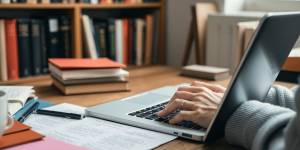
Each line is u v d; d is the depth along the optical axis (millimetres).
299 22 897
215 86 1098
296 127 648
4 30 1821
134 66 2268
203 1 2367
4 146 774
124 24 2240
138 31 2303
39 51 1938
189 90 1046
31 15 2133
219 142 895
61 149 784
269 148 729
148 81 1580
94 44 2094
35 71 1940
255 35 737
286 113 793
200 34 2139
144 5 2318
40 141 823
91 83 1339
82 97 1289
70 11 2029
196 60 2162
